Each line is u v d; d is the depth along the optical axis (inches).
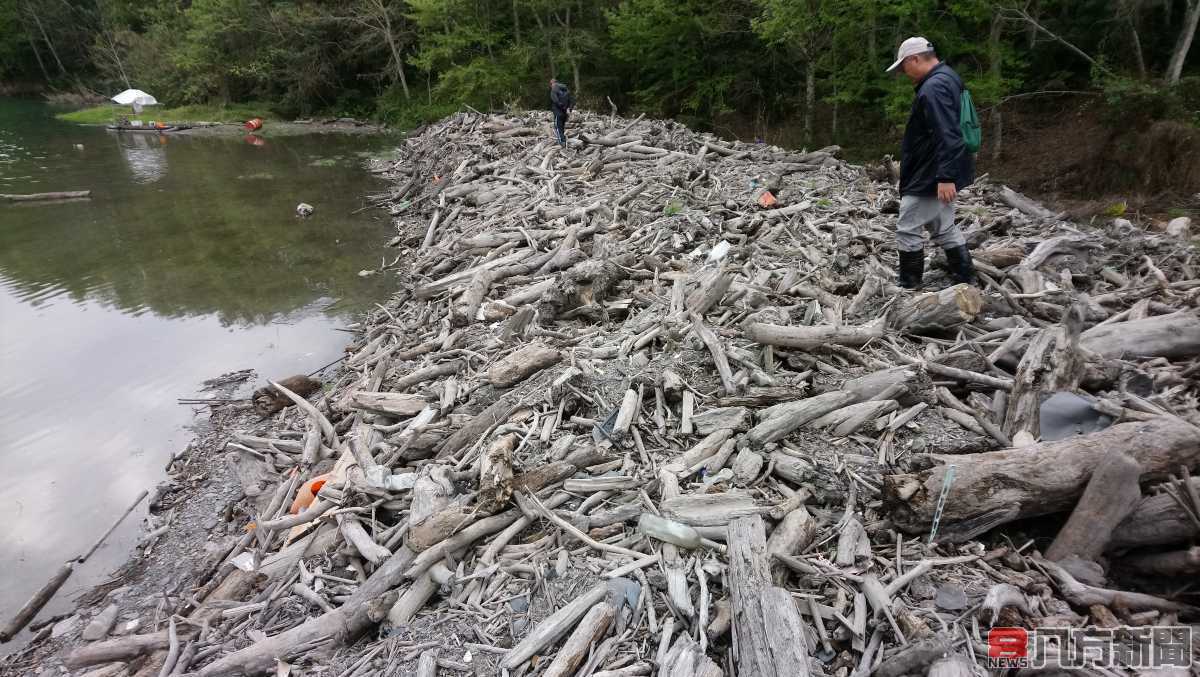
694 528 114.0
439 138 609.6
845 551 104.9
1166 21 524.4
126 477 196.9
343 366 254.2
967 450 120.6
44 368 263.9
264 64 1168.8
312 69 1157.1
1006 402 131.3
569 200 362.3
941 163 161.8
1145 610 88.7
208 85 1229.7
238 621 130.7
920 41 167.0
